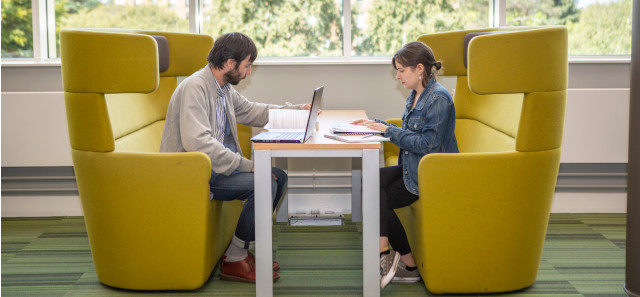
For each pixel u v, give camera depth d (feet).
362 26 14.61
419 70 9.21
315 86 14.12
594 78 14.06
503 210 8.55
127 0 14.57
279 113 10.07
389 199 9.23
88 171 8.77
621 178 13.99
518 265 8.83
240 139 12.48
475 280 8.77
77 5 14.57
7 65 13.75
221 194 9.14
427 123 8.98
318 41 14.65
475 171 8.43
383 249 8.84
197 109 8.98
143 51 8.38
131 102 10.44
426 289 9.31
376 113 14.24
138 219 8.76
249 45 9.34
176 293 9.13
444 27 14.64
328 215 13.58
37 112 13.33
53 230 12.85
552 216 13.82
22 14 14.46
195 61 12.23
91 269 10.36
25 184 13.89
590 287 9.36
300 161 14.20
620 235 12.23
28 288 9.46
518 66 8.16
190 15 14.39
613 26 14.57
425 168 8.45
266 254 8.59
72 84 8.50
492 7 14.56
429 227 8.59
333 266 10.53
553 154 8.61
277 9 14.52
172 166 8.58
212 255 9.34
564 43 8.34
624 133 13.53
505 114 10.00
